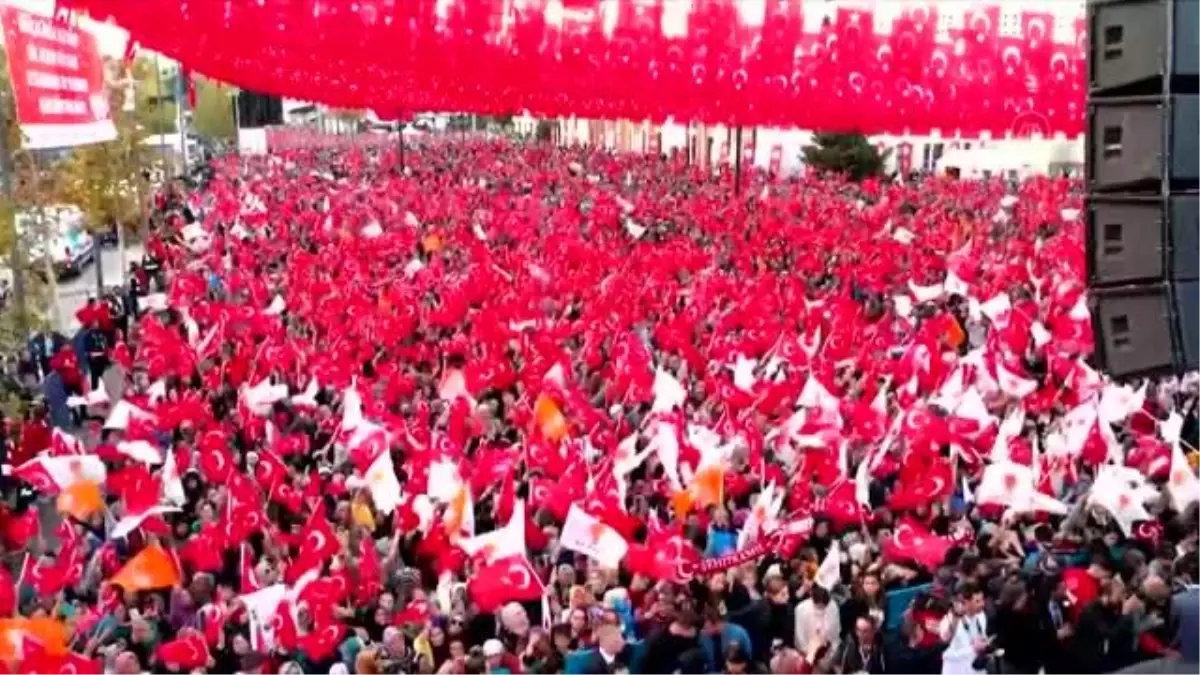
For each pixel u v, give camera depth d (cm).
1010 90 1507
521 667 1109
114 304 3038
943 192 5053
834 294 2730
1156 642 1165
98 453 1738
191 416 1834
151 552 1259
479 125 11188
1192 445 1783
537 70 1255
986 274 3069
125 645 1152
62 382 2227
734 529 1446
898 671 1168
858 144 5794
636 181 5806
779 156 6291
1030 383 1836
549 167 6575
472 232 4022
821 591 1214
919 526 1377
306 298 2728
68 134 1730
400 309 2588
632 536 1384
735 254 3447
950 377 1831
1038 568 1280
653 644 1148
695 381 2028
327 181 6075
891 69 1352
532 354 2123
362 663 1081
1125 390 1747
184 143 6400
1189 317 645
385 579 1330
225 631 1195
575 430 1752
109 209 3503
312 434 1858
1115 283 670
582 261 3244
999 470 1402
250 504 1395
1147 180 652
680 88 1362
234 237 3925
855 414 1702
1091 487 1452
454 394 1933
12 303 2370
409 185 5653
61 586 1319
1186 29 632
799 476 1531
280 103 9306
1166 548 1320
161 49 1148
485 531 1445
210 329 2400
